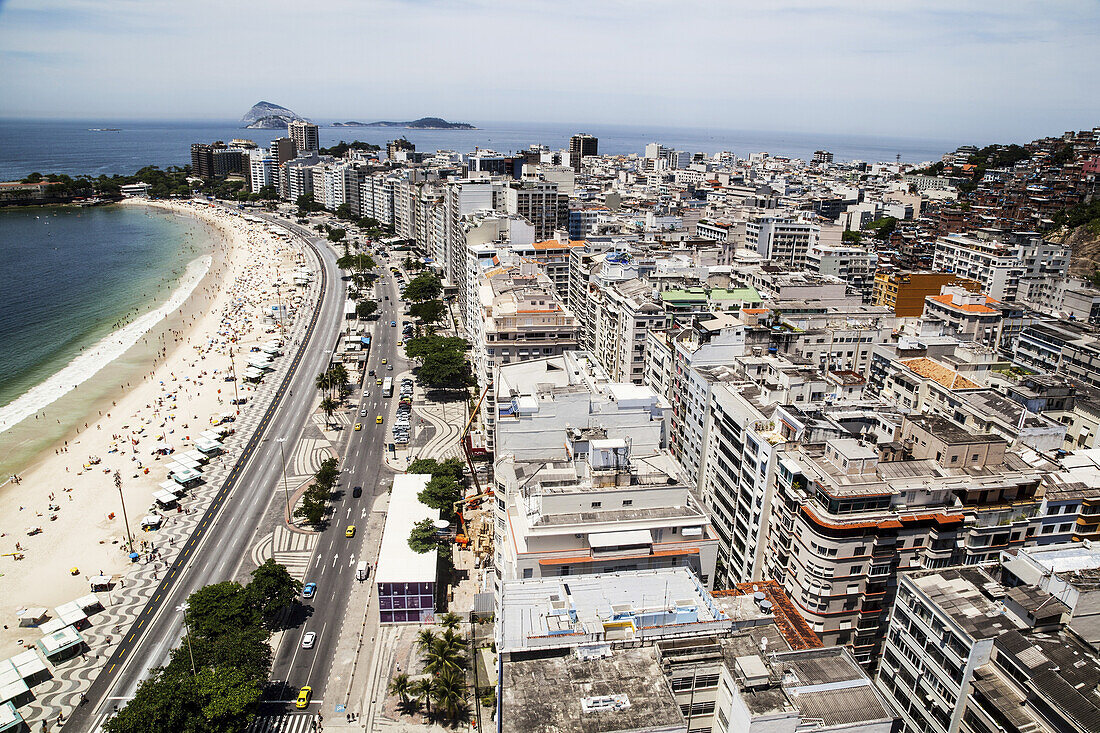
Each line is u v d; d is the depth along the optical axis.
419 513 184.25
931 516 126.50
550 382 175.25
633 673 92.38
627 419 159.25
